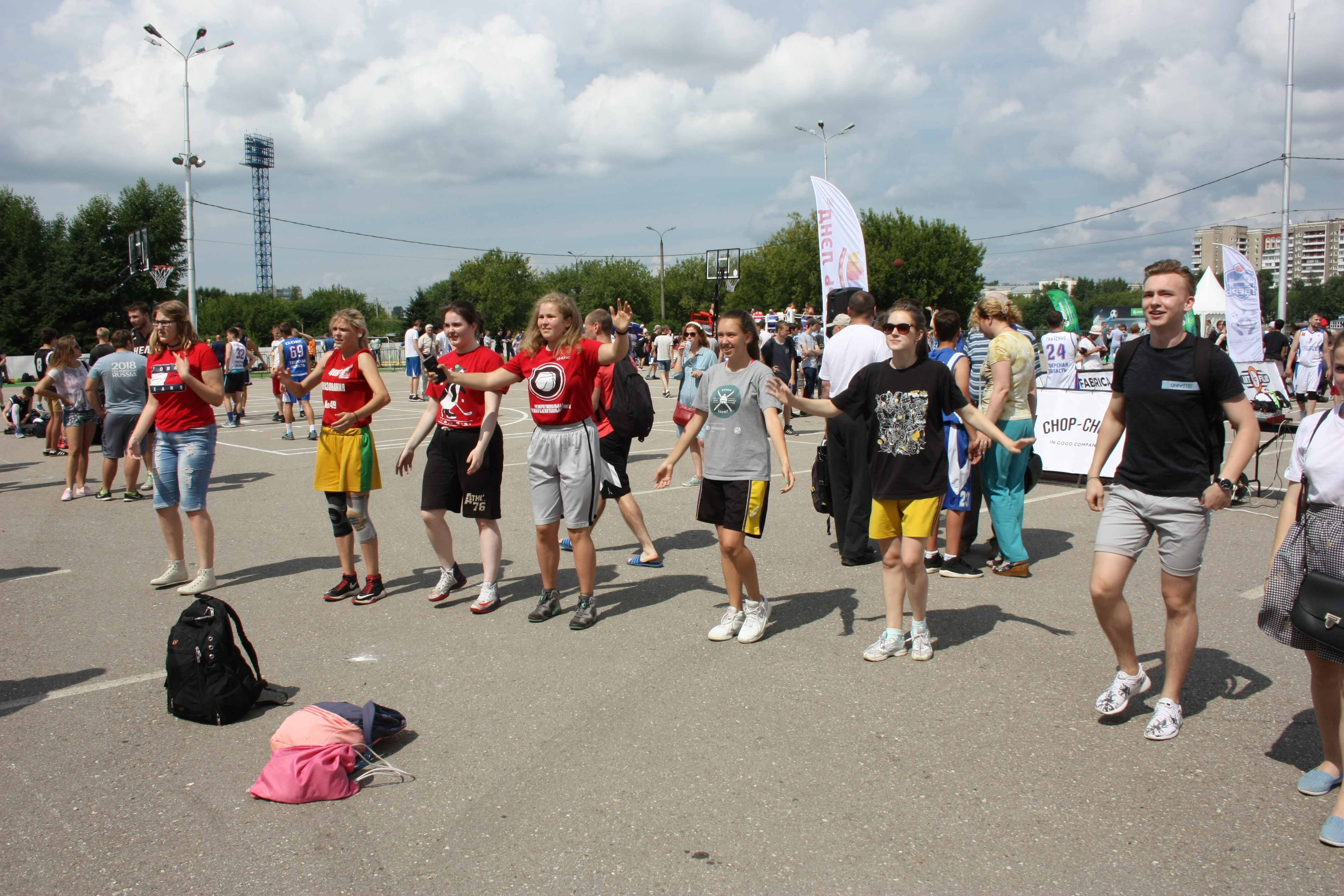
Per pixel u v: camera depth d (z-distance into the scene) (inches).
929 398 169.0
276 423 693.3
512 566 259.3
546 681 171.5
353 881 109.3
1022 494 243.6
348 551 225.3
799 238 2501.2
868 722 151.2
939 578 241.6
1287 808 123.0
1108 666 175.9
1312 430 123.7
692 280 3179.1
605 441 247.4
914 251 2326.5
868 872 109.1
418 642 194.2
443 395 215.6
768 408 183.3
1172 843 114.7
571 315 199.2
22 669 181.6
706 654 184.7
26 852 116.3
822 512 267.7
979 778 132.0
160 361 229.5
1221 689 163.5
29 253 2235.5
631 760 139.0
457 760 140.4
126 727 154.3
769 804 125.5
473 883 108.4
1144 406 142.5
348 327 214.5
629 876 109.1
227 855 115.2
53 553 280.1
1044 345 454.0
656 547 280.1
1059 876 108.0
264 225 3917.3
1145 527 145.9
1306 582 118.8
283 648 191.5
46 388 373.1
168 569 245.9
